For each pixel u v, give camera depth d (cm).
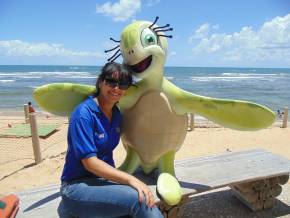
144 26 243
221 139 689
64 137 734
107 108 210
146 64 246
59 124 877
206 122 903
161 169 268
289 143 660
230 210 331
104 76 202
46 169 495
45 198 256
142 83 259
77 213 195
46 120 959
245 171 308
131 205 181
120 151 584
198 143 656
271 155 357
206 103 253
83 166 199
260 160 340
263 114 247
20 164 531
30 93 2028
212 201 349
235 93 2184
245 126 260
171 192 225
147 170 278
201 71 6825
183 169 314
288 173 311
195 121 927
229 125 262
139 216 182
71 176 202
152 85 256
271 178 328
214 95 2069
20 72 5216
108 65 204
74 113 199
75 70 6159
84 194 190
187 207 337
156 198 243
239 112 251
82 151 191
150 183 268
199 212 327
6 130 780
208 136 714
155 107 254
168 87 260
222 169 314
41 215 228
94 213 190
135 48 237
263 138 700
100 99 208
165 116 255
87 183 195
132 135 262
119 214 187
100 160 192
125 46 242
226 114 255
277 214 324
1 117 1059
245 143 660
